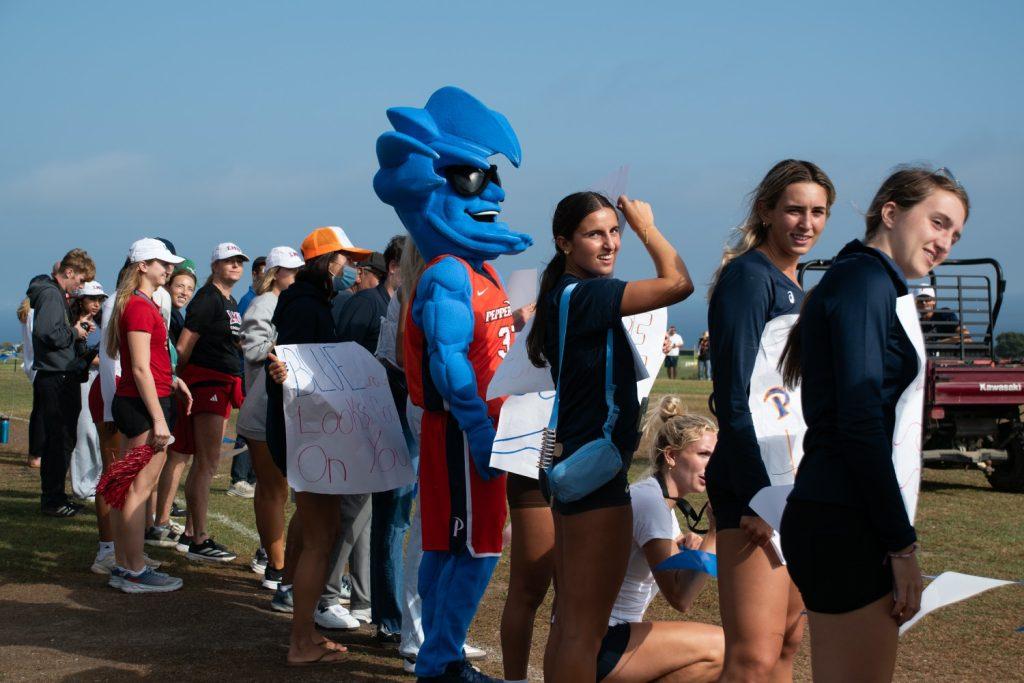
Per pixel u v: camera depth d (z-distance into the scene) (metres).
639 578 4.06
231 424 16.47
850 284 2.81
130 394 6.41
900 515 2.70
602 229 3.84
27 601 6.23
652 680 3.78
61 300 9.05
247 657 5.21
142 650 5.29
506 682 4.35
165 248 6.48
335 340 5.61
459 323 4.49
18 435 15.02
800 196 3.46
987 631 5.61
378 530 5.46
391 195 4.83
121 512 6.49
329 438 5.10
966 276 11.59
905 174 3.10
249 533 8.58
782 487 3.13
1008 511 9.56
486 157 4.88
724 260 3.61
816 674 2.85
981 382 10.91
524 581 4.30
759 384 3.36
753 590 3.32
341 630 5.80
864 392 2.72
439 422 4.56
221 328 7.51
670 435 4.09
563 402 3.72
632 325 4.34
